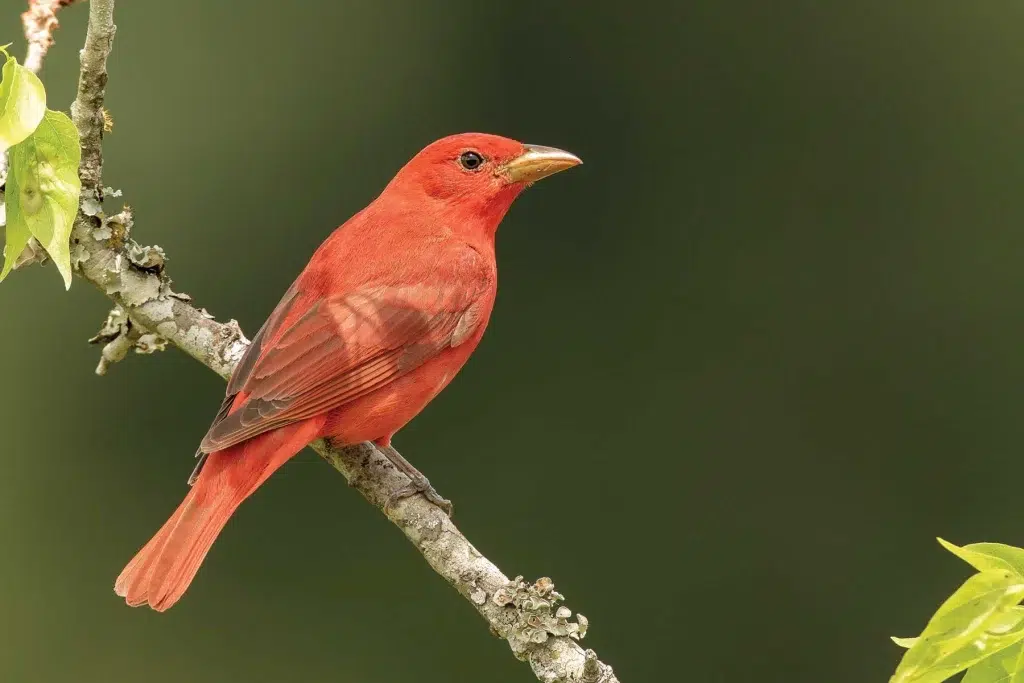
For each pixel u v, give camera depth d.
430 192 10.71
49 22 8.54
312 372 9.46
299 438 9.34
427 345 9.92
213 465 9.09
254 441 9.21
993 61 16.91
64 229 7.53
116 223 10.09
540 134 17.06
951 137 16.77
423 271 10.09
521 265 16.38
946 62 16.98
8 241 7.57
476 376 15.85
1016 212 16.38
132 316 10.27
